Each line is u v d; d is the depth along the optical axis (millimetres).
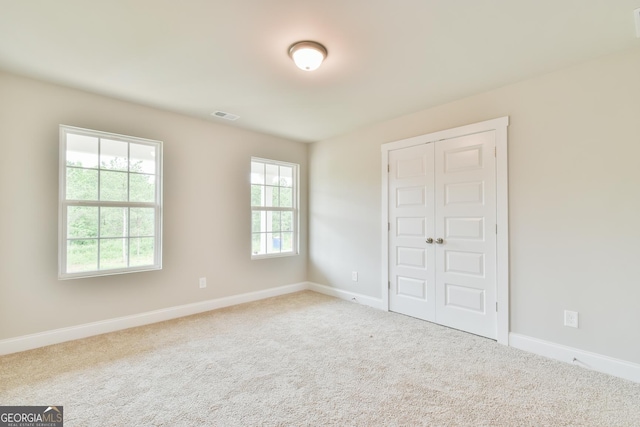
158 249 3297
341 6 1677
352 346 2637
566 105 2377
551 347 2428
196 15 1755
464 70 2426
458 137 3021
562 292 2391
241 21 1812
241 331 2980
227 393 1932
